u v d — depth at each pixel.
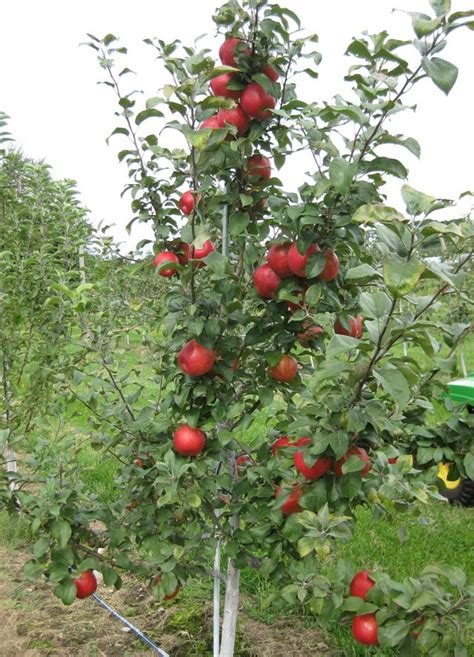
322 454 1.22
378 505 1.58
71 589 1.62
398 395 1.02
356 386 1.15
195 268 1.41
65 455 1.99
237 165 1.44
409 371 1.06
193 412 1.42
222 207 1.57
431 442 1.41
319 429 1.20
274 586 2.37
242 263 1.61
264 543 1.52
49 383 2.91
